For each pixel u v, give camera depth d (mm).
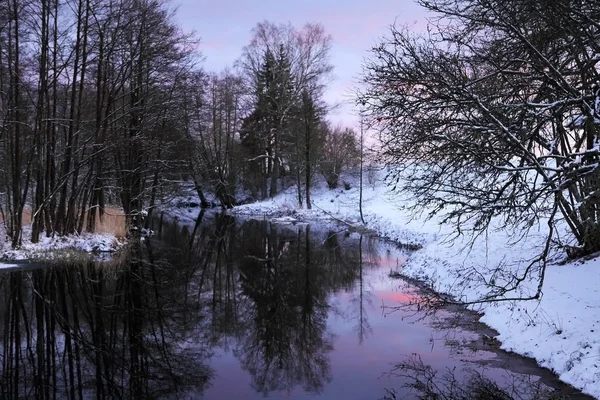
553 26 6781
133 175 21875
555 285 9914
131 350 8586
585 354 6914
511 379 6961
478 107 6754
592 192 7012
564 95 7289
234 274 15805
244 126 45781
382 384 6957
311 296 12750
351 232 27594
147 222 26906
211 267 16984
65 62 18344
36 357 8094
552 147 7074
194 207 46938
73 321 10242
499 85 7922
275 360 8117
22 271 14625
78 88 20703
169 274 15578
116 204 27719
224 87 44469
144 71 20688
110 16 18656
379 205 32688
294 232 27672
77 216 19141
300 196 38375
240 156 44781
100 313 10898
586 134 8367
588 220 8312
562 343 7559
